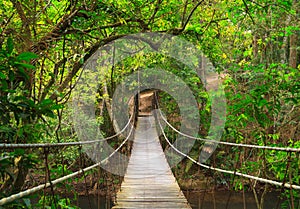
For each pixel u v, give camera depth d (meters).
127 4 4.68
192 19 6.21
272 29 6.80
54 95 3.47
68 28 3.70
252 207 8.05
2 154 2.15
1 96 2.17
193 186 9.17
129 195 5.26
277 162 4.28
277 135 4.82
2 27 3.45
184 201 4.95
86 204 7.88
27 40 3.27
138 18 4.65
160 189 5.64
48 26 3.90
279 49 9.49
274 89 4.61
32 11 3.63
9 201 1.91
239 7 5.46
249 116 4.57
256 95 4.45
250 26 7.00
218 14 6.30
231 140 8.23
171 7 5.46
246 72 5.64
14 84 2.50
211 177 9.28
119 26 4.52
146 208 4.61
